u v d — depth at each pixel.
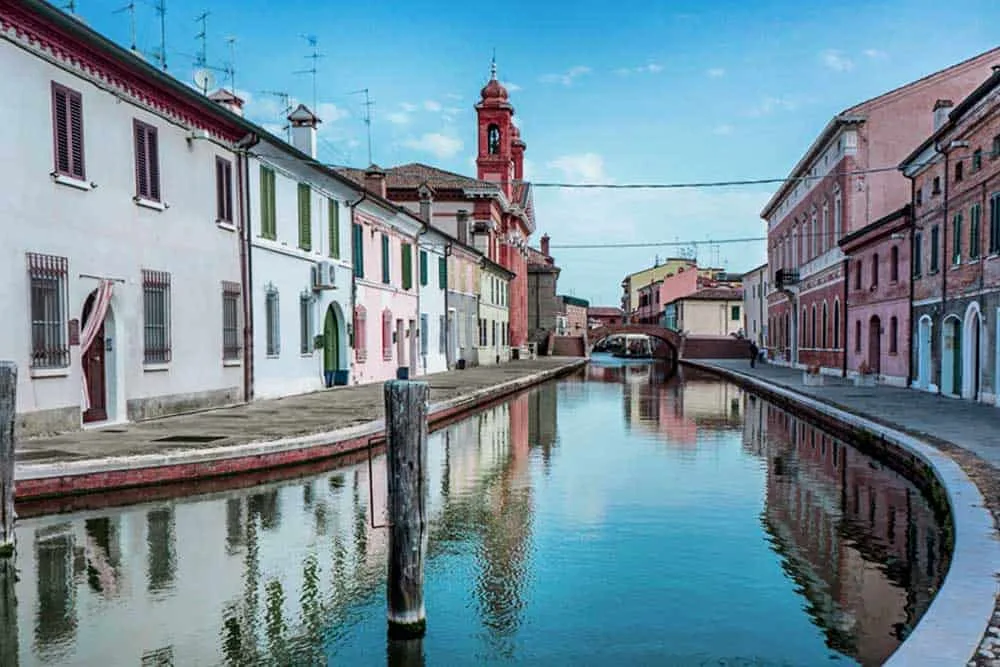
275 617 6.81
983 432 15.09
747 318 72.00
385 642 6.34
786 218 50.12
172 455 11.45
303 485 12.00
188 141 17.33
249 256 19.95
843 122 33.66
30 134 12.71
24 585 7.57
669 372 53.19
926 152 25.50
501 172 58.53
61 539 9.03
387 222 31.02
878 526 10.00
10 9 12.15
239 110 23.09
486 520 10.26
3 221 12.18
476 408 25.27
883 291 30.06
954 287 23.33
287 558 8.42
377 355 30.02
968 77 33.41
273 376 21.42
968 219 22.23
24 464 10.30
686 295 88.38
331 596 7.31
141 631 6.50
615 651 6.21
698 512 10.73
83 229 13.95
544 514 10.59
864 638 6.47
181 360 17.00
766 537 9.45
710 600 7.31
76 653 6.08
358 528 9.60
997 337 20.38
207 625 6.64
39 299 12.94
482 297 48.22
